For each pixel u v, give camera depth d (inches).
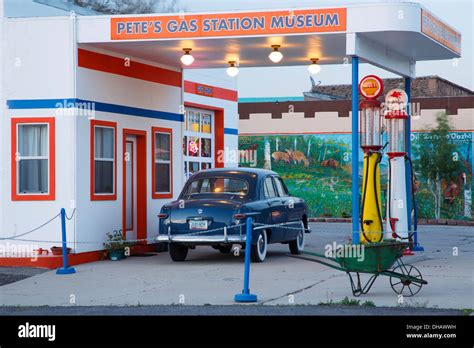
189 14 642.2
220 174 673.6
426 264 644.7
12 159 659.4
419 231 1082.7
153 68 773.3
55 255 633.0
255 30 633.0
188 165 963.3
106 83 696.4
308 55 737.6
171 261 674.8
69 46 657.0
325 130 1471.5
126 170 745.6
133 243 716.0
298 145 1487.5
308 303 452.4
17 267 628.4
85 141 663.1
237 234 626.5
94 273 598.2
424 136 1401.3
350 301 452.1
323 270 603.2
